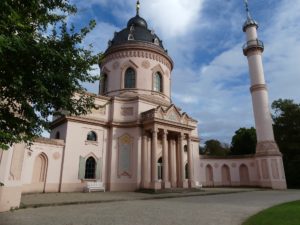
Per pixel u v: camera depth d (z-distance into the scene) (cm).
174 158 3231
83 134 2875
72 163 2719
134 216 1137
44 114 715
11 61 536
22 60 551
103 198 1923
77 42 705
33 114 649
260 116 4006
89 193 2488
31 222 983
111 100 3192
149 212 1262
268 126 3941
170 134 3222
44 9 662
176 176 3155
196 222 1002
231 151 5759
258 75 4131
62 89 675
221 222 1005
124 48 3647
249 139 5325
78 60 690
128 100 3222
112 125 3056
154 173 2750
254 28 4375
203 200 1920
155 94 3581
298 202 1650
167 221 1020
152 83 3619
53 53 580
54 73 623
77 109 817
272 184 3631
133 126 3078
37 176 2509
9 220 1026
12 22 507
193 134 3966
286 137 4503
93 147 2911
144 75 3594
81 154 2802
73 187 2667
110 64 3738
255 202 1775
